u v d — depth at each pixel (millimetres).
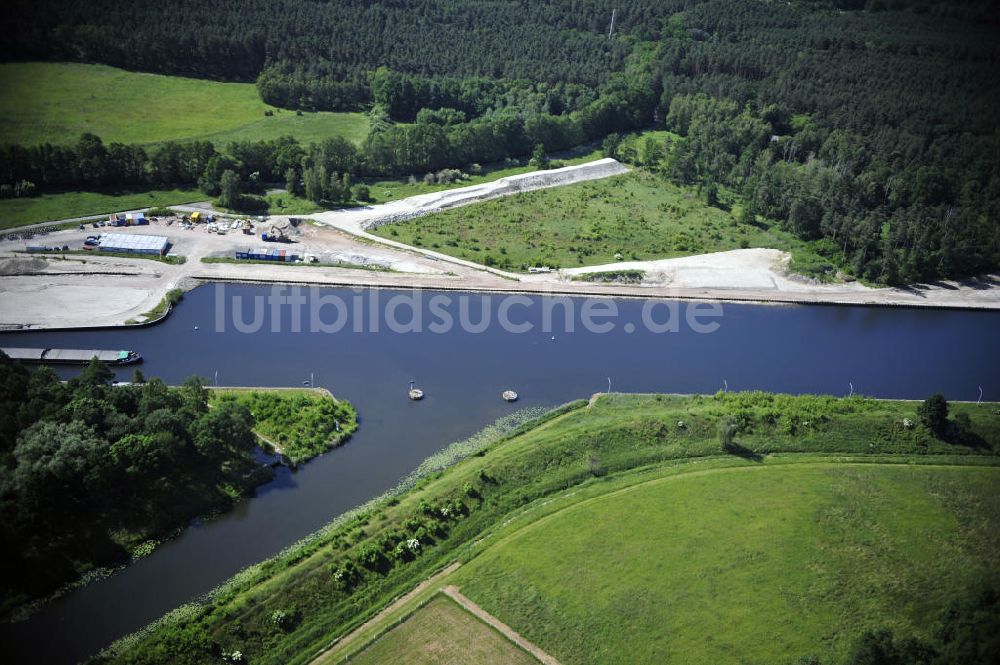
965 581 186625
